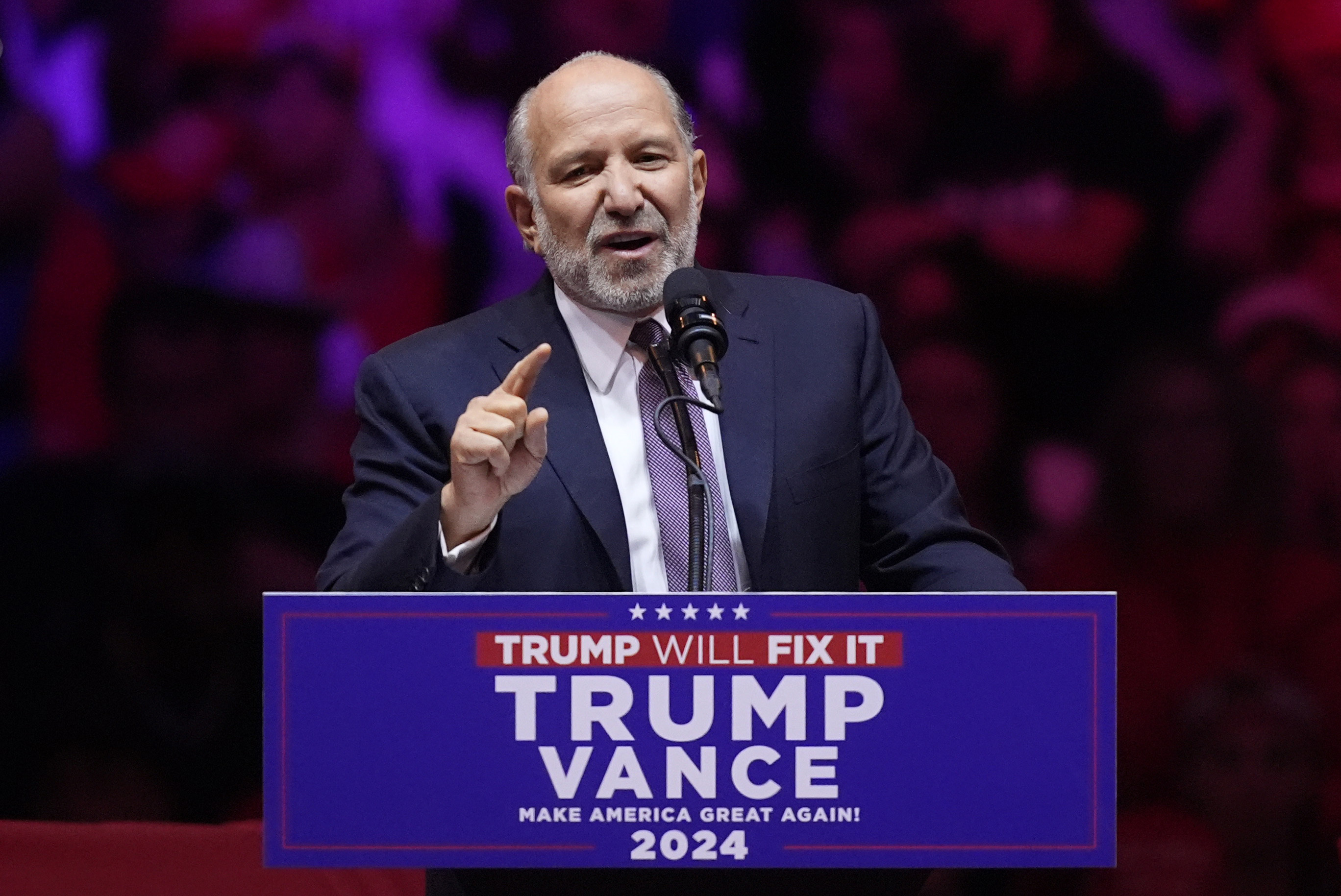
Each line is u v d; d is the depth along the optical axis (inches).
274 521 609.6
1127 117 662.5
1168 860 503.2
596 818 198.4
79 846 339.3
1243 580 558.6
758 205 672.4
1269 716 506.6
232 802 577.0
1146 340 642.2
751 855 198.5
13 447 608.1
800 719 199.3
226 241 626.5
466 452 216.7
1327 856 500.4
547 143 286.7
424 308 642.2
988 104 668.7
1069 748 200.1
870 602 199.9
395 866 197.9
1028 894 497.4
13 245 619.8
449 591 235.5
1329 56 646.5
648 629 199.0
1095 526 593.6
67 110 623.2
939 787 199.3
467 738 198.7
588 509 273.4
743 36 668.7
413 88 641.6
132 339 613.3
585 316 291.9
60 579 590.6
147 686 578.6
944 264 664.4
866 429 297.9
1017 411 650.8
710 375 237.0
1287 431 602.9
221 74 629.6
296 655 198.8
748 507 273.4
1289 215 650.8
